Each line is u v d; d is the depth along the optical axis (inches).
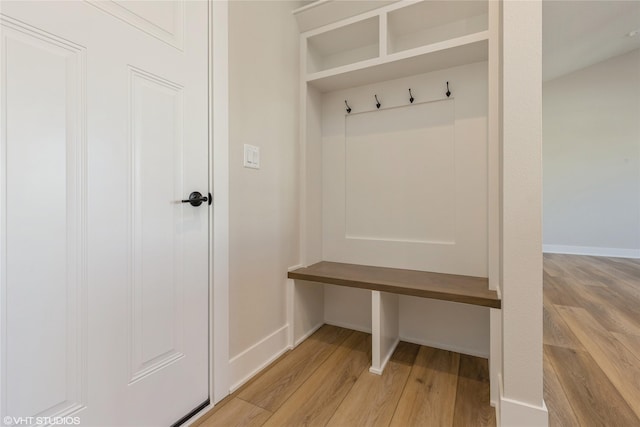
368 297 77.2
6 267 26.7
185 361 43.3
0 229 26.4
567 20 122.8
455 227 66.1
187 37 43.4
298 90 71.6
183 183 42.8
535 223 39.0
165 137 40.4
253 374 55.9
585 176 169.0
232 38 51.5
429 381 54.2
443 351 66.6
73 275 31.2
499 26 50.1
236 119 52.3
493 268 52.6
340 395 50.1
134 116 36.6
